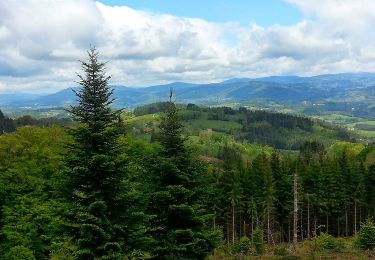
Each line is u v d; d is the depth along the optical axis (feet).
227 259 132.57
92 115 68.54
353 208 226.17
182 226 82.79
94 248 65.26
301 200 214.69
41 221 100.83
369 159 270.67
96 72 68.85
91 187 67.36
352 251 126.00
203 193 86.38
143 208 75.56
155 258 80.33
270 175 203.41
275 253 134.00
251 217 209.87
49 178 107.76
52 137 116.26
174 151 84.17
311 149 385.09
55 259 64.69
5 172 105.50
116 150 69.82
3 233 101.19
